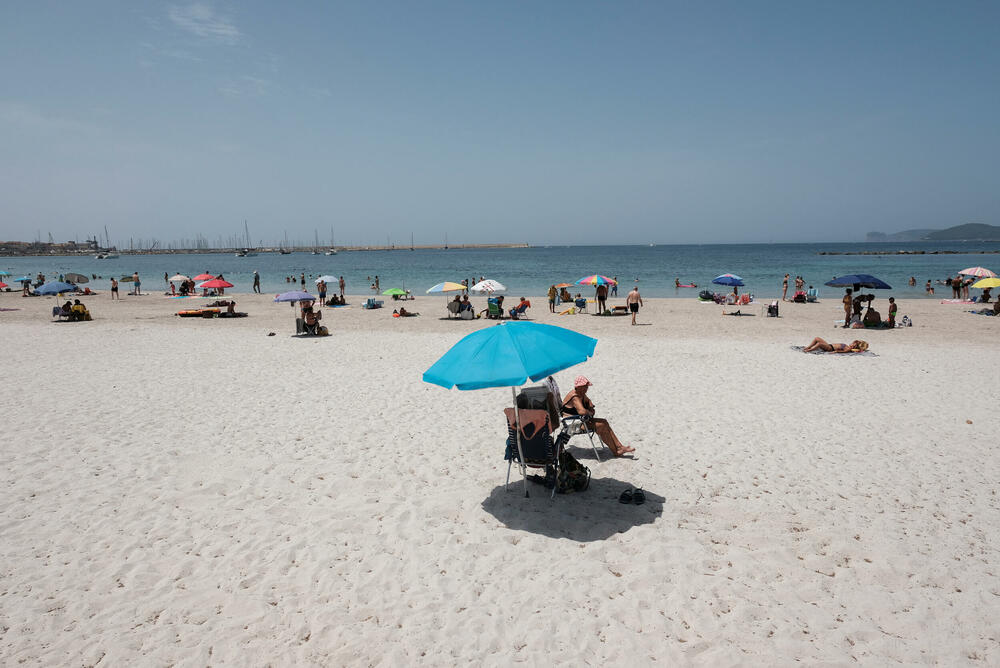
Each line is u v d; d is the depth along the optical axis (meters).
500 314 23.80
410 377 11.49
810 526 5.03
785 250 190.12
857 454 6.80
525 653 3.49
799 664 3.36
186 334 18.53
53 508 5.48
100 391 10.30
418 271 75.94
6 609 3.94
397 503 5.61
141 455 6.92
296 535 4.98
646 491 5.82
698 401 9.37
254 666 3.41
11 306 30.53
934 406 8.88
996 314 22.33
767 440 7.36
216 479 6.19
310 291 46.28
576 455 6.92
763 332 18.45
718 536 4.88
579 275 62.28
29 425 8.15
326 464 6.65
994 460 6.54
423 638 3.64
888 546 4.66
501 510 5.44
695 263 87.38
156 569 4.45
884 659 3.40
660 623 3.75
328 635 3.68
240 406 9.23
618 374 11.59
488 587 4.20
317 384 10.88
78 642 3.62
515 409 5.57
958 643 3.52
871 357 13.20
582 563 4.49
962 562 4.41
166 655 3.50
